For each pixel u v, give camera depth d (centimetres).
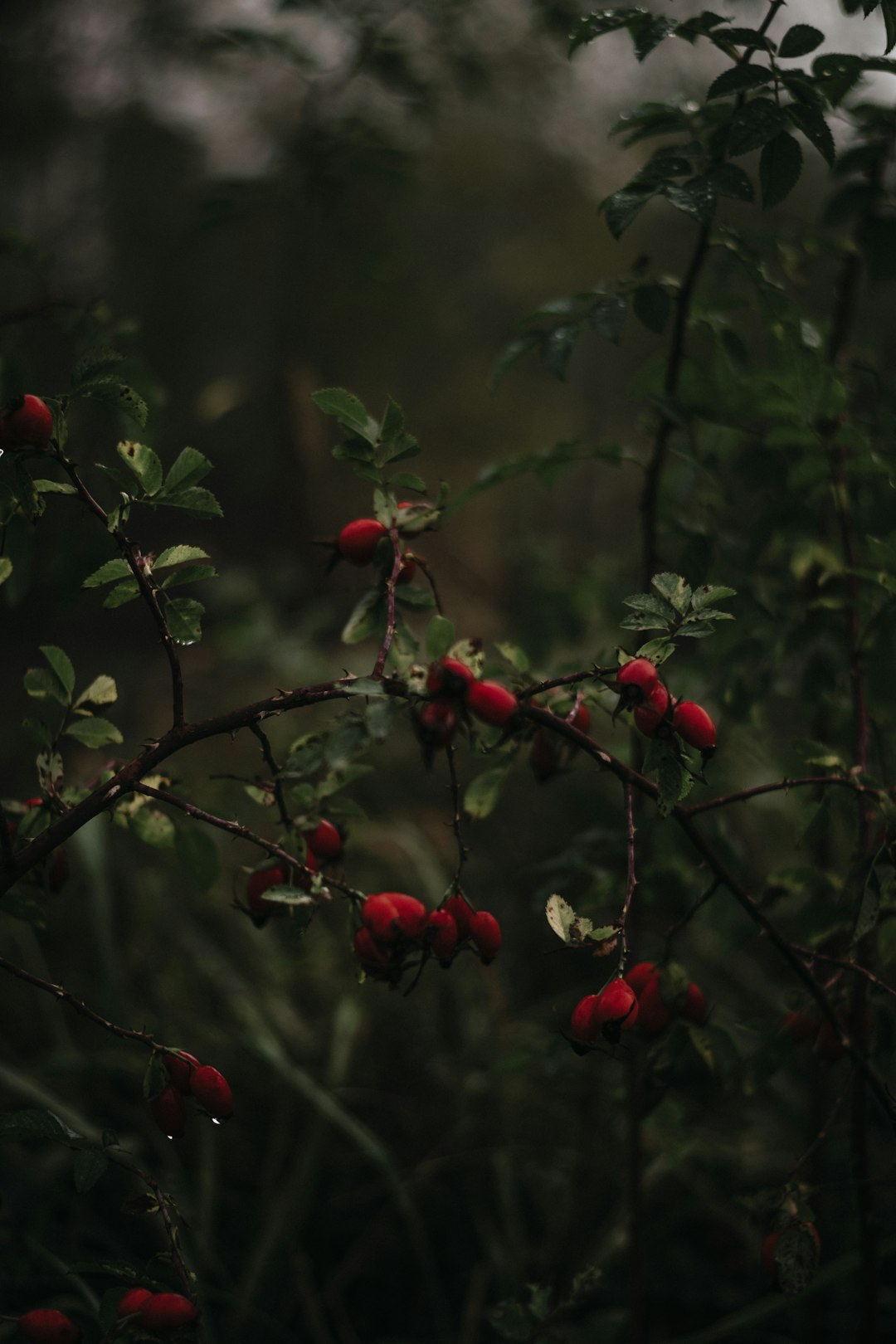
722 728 148
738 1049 126
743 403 142
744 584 137
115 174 372
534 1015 217
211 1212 169
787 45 117
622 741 157
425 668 108
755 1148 189
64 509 143
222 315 472
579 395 527
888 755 145
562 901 109
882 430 140
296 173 186
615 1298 166
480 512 494
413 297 453
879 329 209
